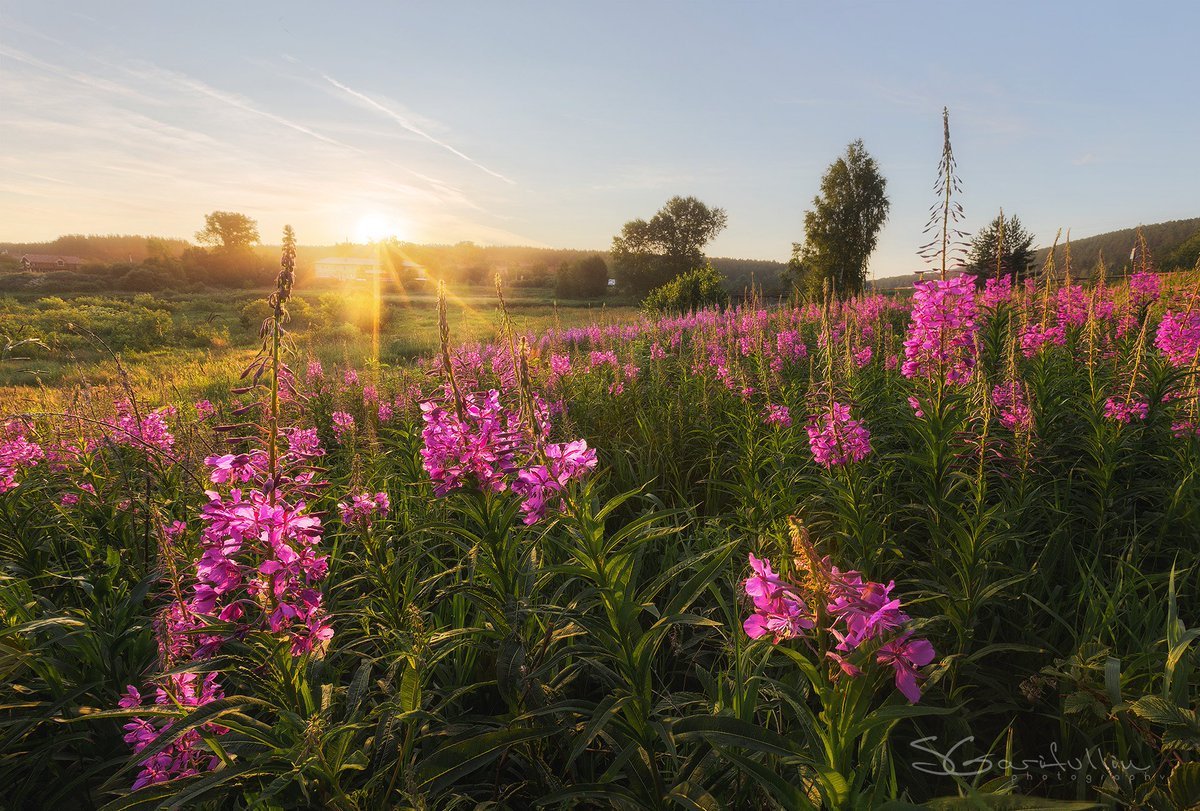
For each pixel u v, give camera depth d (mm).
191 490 4062
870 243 56812
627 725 2287
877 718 1533
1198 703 2523
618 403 8523
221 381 13812
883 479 4508
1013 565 3783
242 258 137875
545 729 2416
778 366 8828
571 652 2383
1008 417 4371
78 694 3066
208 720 2174
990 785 1939
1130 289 7957
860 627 1488
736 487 4559
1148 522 4023
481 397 3076
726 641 3174
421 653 2555
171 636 2461
